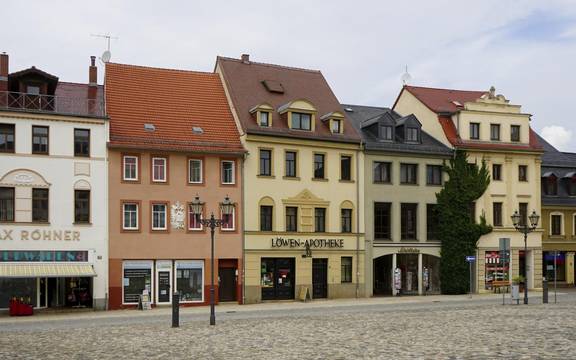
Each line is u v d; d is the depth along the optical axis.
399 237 55.84
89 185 45.19
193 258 48.09
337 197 53.62
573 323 29.92
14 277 41.62
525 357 19.73
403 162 56.38
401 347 22.83
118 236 45.81
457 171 57.81
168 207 47.50
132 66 52.97
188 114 51.09
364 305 45.78
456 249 57.00
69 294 44.88
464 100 64.38
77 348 24.36
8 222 43.06
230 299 49.44
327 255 52.88
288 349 22.97
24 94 44.38
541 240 61.41
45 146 44.41
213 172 49.12
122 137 46.62
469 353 20.94
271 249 50.69
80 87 50.94
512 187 60.28
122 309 45.47
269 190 51.00
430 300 50.06
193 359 21.06
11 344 25.88
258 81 55.69
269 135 51.00
